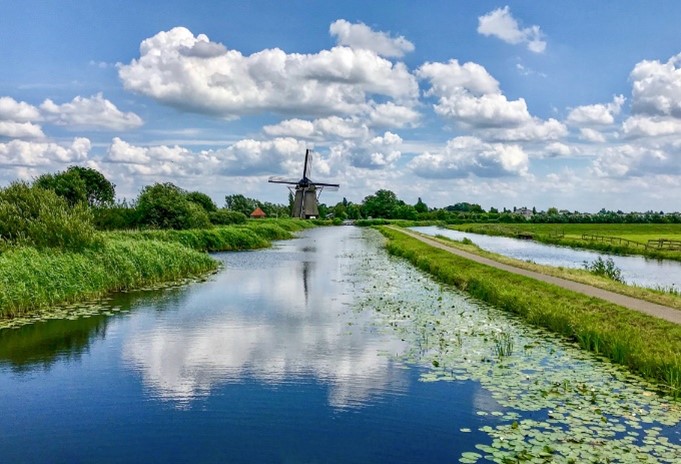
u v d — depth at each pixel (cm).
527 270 2384
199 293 2009
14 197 2038
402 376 1019
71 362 1123
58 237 1981
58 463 701
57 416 849
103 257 2094
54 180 4244
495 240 6412
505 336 1290
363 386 969
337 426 805
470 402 885
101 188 5612
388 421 820
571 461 657
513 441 721
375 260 3409
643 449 686
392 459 703
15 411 870
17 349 1219
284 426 807
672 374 904
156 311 1653
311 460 703
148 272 2261
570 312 1359
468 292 2036
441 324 1451
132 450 736
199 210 4438
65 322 1491
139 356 1165
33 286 1662
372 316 1573
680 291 2222
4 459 712
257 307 1725
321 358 1142
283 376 1028
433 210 17212
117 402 905
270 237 5697
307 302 1819
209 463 699
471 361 1097
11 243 1878
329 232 7900
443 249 3669
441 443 746
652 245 4759
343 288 2150
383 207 15000
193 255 2714
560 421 784
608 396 877
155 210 4059
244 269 2848
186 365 1101
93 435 782
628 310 1325
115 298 1888
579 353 1137
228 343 1270
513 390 920
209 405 889
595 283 1870
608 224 11194
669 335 1094
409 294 1989
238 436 776
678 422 779
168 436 777
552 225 10606
